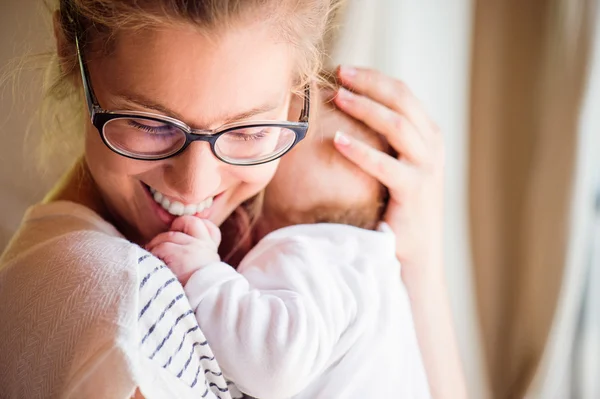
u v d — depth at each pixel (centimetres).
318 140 95
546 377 172
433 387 108
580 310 174
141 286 68
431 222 104
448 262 175
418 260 105
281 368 77
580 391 178
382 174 96
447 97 161
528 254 169
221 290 81
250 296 81
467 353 182
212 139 74
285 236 93
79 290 67
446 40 157
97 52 72
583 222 159
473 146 170
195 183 77
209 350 74
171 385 69
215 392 78
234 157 79
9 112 108
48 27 93
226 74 69
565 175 155
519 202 170
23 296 71
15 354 69
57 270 70
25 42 102
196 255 83
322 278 86
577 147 152
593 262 171
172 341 69
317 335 80
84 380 62
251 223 100
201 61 68
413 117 101
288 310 81
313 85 90
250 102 72
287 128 80
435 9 153
